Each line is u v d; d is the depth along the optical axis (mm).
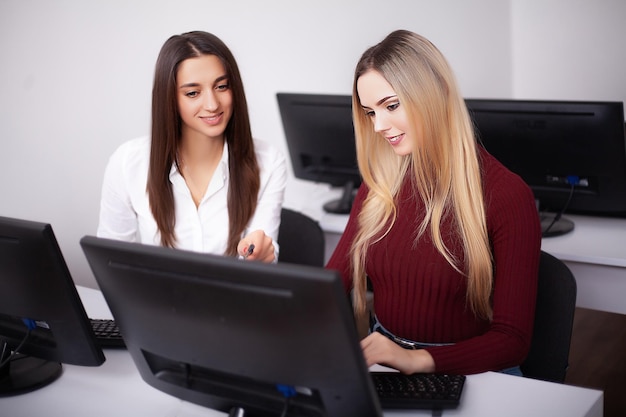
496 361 1621
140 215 2135
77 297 1477
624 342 3256
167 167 2047
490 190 1762
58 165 2736
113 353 1754
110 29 2812
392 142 1771
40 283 1457
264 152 2201
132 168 2102
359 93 1770
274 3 3443
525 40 4895
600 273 2416
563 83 4844
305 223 2334
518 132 2463
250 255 1874
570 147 2412
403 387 1509
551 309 1859
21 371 1659
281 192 2219
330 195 3127
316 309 1102
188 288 1193
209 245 2152
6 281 1487
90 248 1276
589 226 2645
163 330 1281
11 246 1435
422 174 1796
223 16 3232
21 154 2611
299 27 3592
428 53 1706
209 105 1935
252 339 1186
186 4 3068
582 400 1507
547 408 1481
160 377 1406
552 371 1838
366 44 3898
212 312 1194
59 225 2787
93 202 2902
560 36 4770
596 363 3080
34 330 1582
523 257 1714
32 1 2561
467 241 1738
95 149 2859
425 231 1804
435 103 1705
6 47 2512
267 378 1229
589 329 3393
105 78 2834
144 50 2949
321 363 1161
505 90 4930
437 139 1737
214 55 1935
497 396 1529
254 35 3389
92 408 1528
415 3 4074
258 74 3451
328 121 2771
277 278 1105
